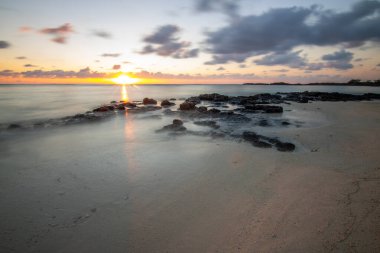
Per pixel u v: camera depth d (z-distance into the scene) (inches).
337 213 289.3
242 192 349.1
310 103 1615.4
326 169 430.0
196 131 749.3
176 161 487.5
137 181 395.5
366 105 1480.1
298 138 652.7
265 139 637.9
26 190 369.4
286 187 361.1
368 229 258.5
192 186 372.8
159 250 237.8
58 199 341.1
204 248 238.4
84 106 1568.7
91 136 718.5
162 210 307.4
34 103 1736.0
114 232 266.8
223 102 1669.5
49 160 506.6
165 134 717.9
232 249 235.8
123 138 688.4
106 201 333.4
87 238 257.9
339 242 240.5
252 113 1152.2
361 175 399.2
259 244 241.0
